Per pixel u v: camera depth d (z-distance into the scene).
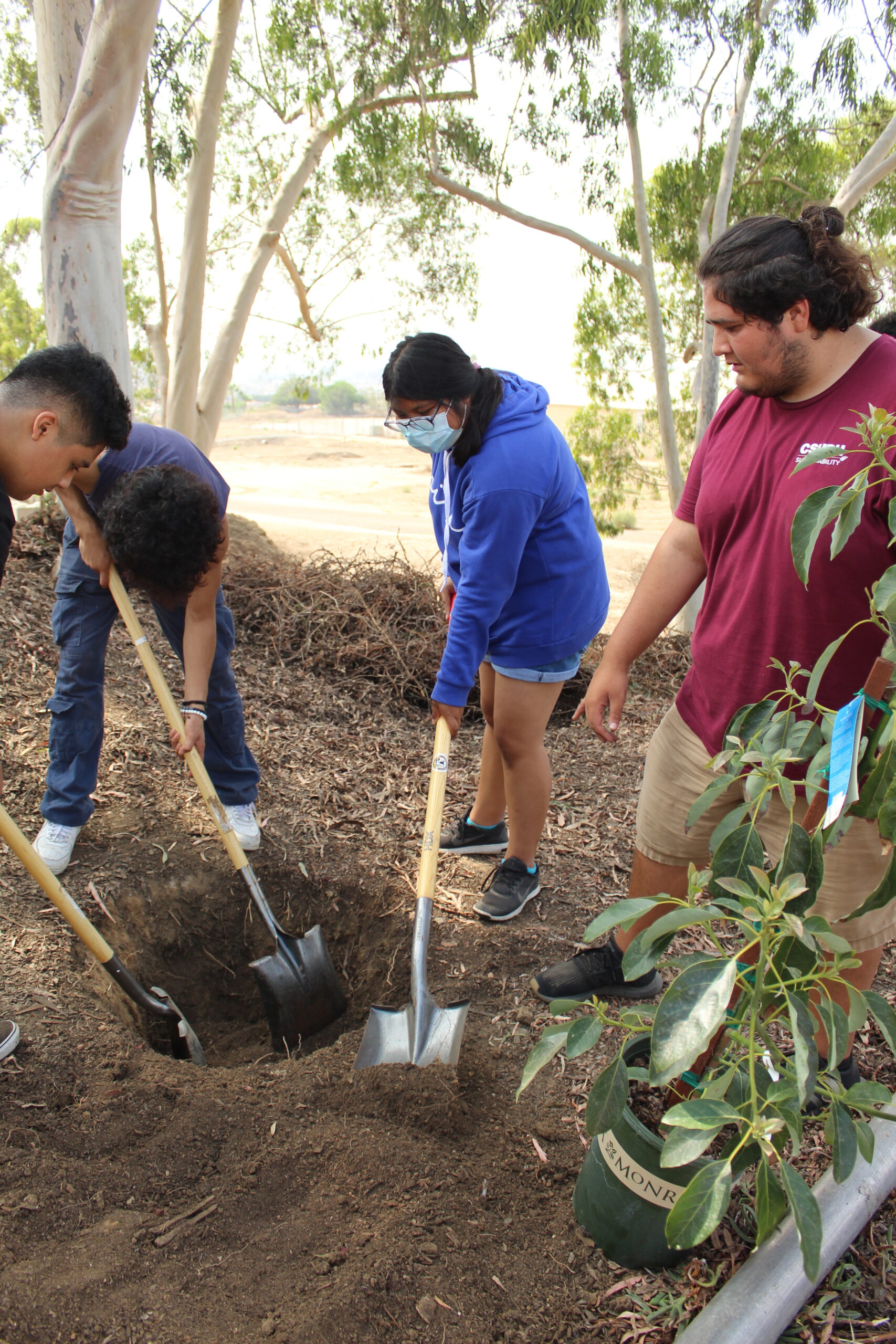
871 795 1.37
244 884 3.02
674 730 2.08
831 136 8.04
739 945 2.75
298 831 3.27
